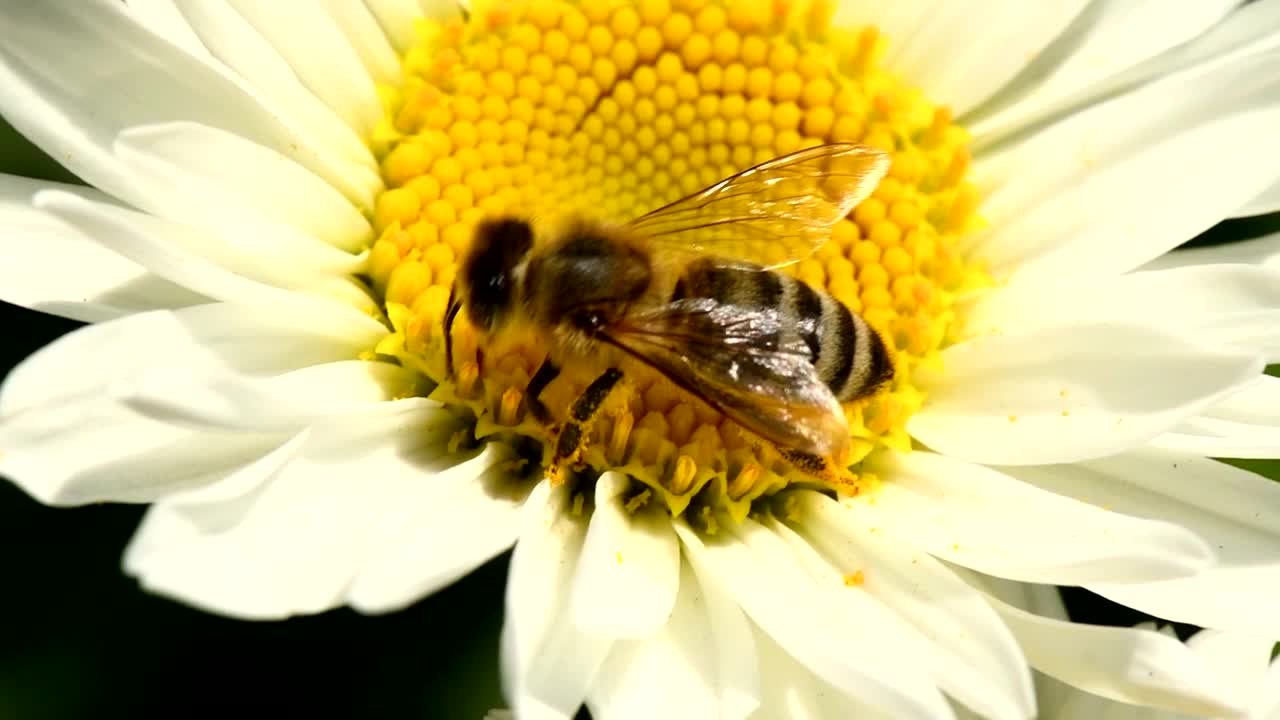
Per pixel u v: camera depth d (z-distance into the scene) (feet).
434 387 0.33
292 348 0.32
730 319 0.32
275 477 0.31
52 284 0.32
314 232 0.33
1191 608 0.32
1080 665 0.32
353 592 0.29
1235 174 0.33
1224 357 0.31
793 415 0.31
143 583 0.29
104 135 0.32
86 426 0.30
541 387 0.32
